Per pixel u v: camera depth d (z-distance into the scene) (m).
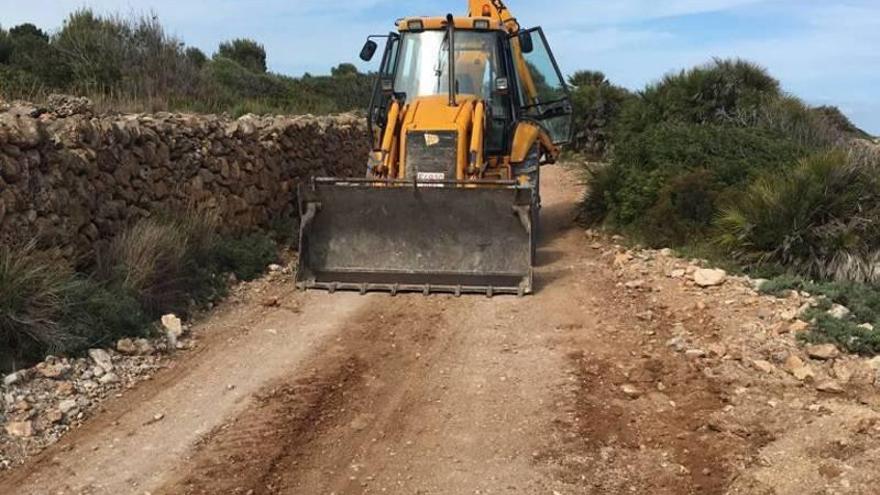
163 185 7.95
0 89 10.06
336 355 6.17
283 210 10.80
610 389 5.47
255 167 9.86
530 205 7.83
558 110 11.07
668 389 5.43
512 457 4.57
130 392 5.41
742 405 5.11
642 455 4.58
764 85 14.59
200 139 8.75
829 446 4.53
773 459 4.44
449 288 7.73
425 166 8.59
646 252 9.17
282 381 5.66
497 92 9.30
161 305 6.82
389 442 4.77
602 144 20.77
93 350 5.73
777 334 6.23
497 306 7.38
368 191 7.98
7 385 5.09
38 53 13.12
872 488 4.10
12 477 4.30
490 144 9.65
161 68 14.77
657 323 6.79
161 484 4.27
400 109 9.26
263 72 26.94
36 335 5.53
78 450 4.61
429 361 6.04
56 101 8.90
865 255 7.75
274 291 7.88
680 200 9.52
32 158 6.04
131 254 6.82
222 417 5.07
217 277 7.84
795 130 12.79
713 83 14.29
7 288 5.43
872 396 5.21
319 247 8.16
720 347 6.02
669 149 10.71
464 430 4.91
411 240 8.07
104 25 14.73
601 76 25.64
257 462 4.51
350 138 14.48
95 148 6.87
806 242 7.94
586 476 4.36
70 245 6.43
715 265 8.27
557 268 8.86
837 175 8.20
